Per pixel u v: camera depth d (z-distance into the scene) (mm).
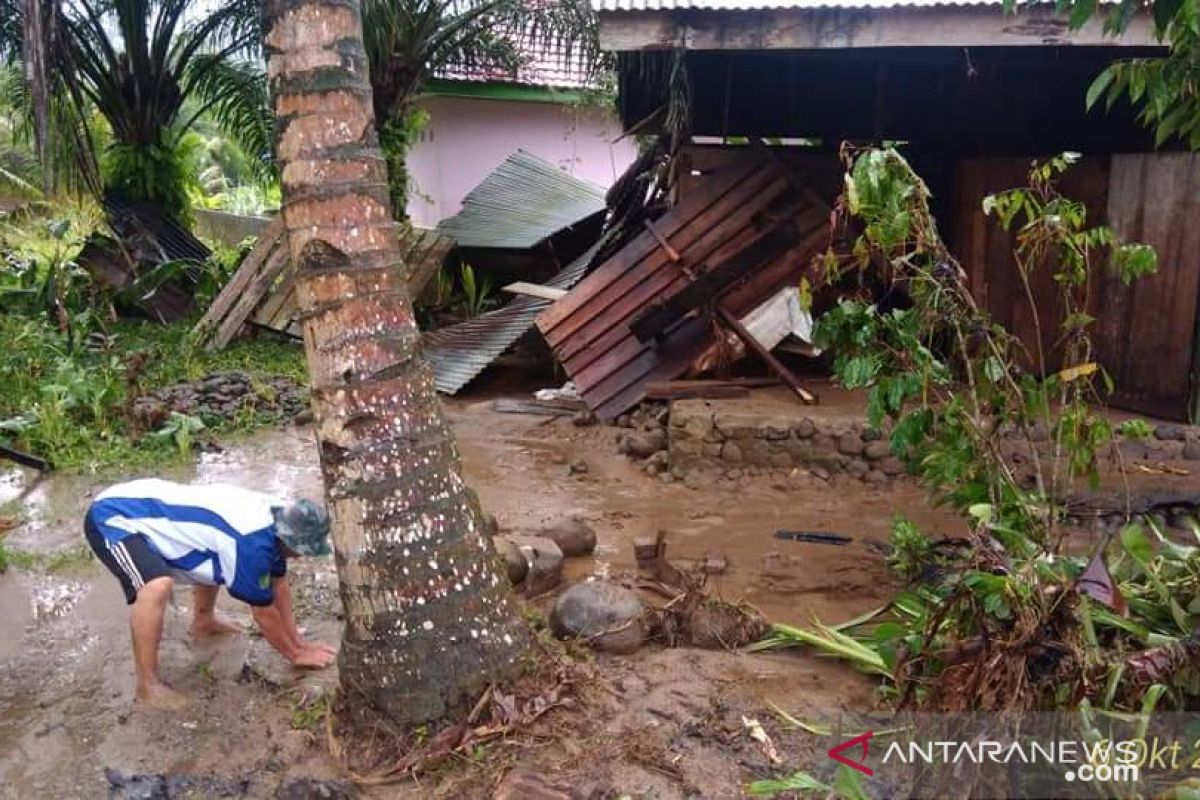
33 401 7383
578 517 5633
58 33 9273
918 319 3875
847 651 3645
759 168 7863
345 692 3227
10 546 5016
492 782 2977
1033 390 3850
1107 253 6641
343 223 3002
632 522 5555
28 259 13500
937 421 3967
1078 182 6914
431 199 15398
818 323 4133
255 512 3484
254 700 3512
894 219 3506
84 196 11906
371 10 10984
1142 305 6430
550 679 3357
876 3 5926
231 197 23844
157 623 3434
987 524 3125
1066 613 2807
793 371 7879
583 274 10344
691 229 7879
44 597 4406
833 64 8906
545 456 6898
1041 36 5852
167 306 11477
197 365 8953
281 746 3209
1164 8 3234
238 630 4066
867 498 5977
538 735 3170
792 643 3836
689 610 3941
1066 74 8281
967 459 3797
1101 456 5863
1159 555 3814
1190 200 6055
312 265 3021
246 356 9555
